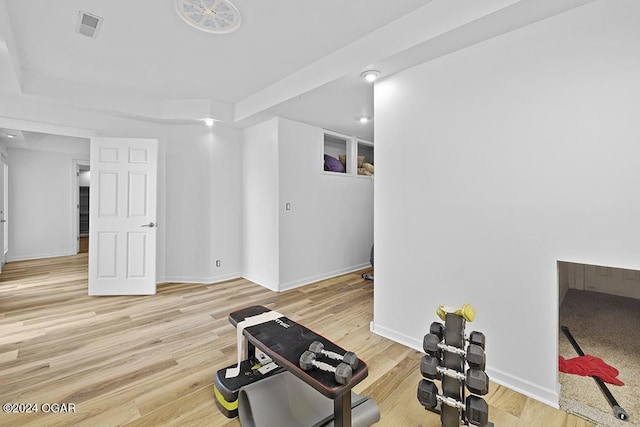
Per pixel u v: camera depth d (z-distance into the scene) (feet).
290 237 12.62
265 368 5.91
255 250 13.39
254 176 13.35
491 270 6.21
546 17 5.40
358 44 7.50
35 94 9.46
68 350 7.27
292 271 12.70
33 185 17.90
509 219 5.95
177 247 13.32
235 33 7.25
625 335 7.44
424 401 4.62
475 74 6.34
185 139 13.20
